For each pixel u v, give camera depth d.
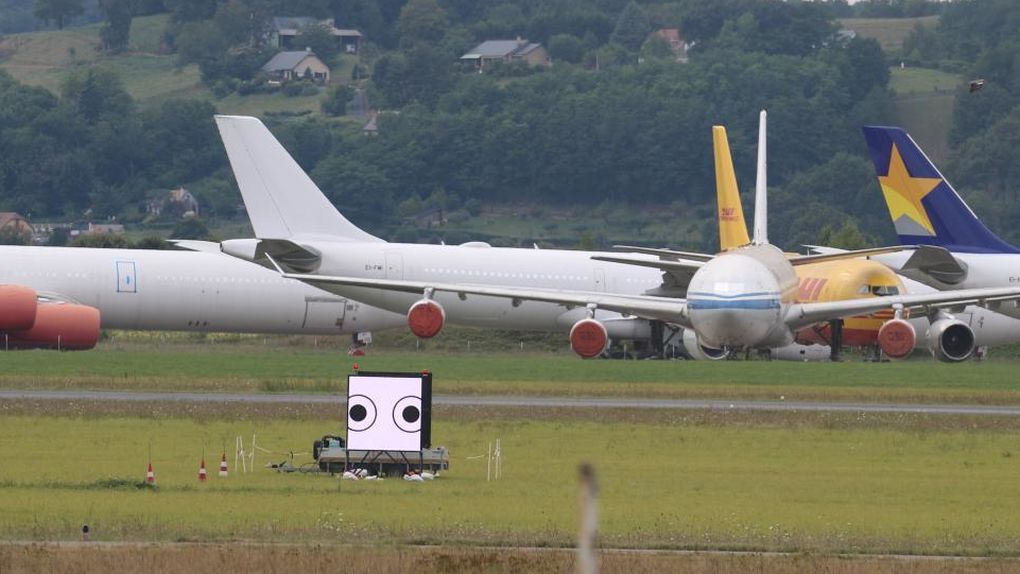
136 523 117.06
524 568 103.00
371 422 147.88
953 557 111.75
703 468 155.25
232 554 104.50
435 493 137.25
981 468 159.00
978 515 131.75
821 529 122.62
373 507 128.88
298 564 102.31
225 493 134.38
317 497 133.38
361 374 148.50
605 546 112.25
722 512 130.12
